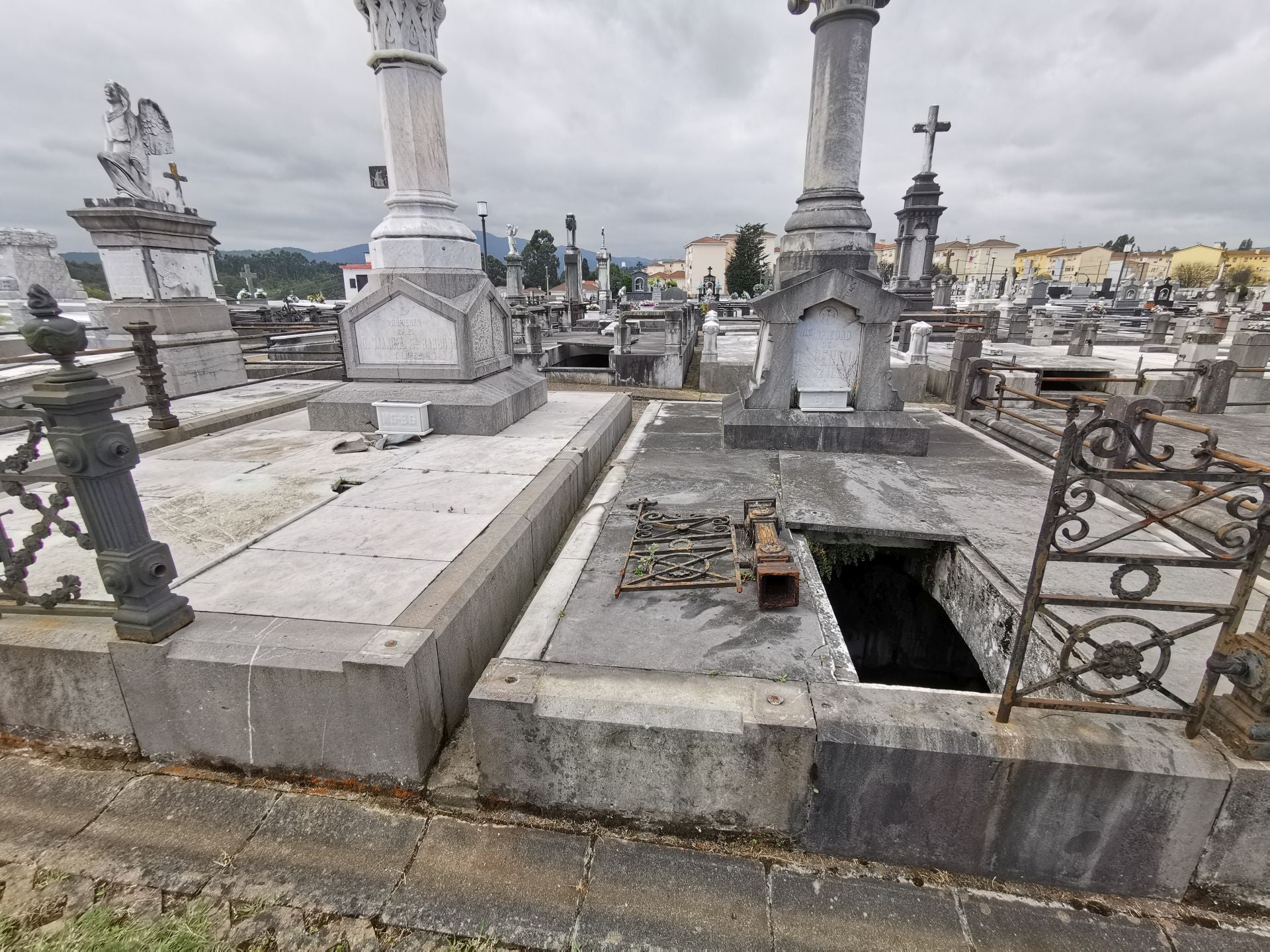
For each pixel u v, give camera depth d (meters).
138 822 2.48
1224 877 2.17
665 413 8.26
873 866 2.33
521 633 2.90
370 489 4.52
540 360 13.62
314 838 2.41
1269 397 8.90
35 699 2.75
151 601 2.58
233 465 5.10
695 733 2.25
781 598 3.16
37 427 2.51
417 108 5.93
